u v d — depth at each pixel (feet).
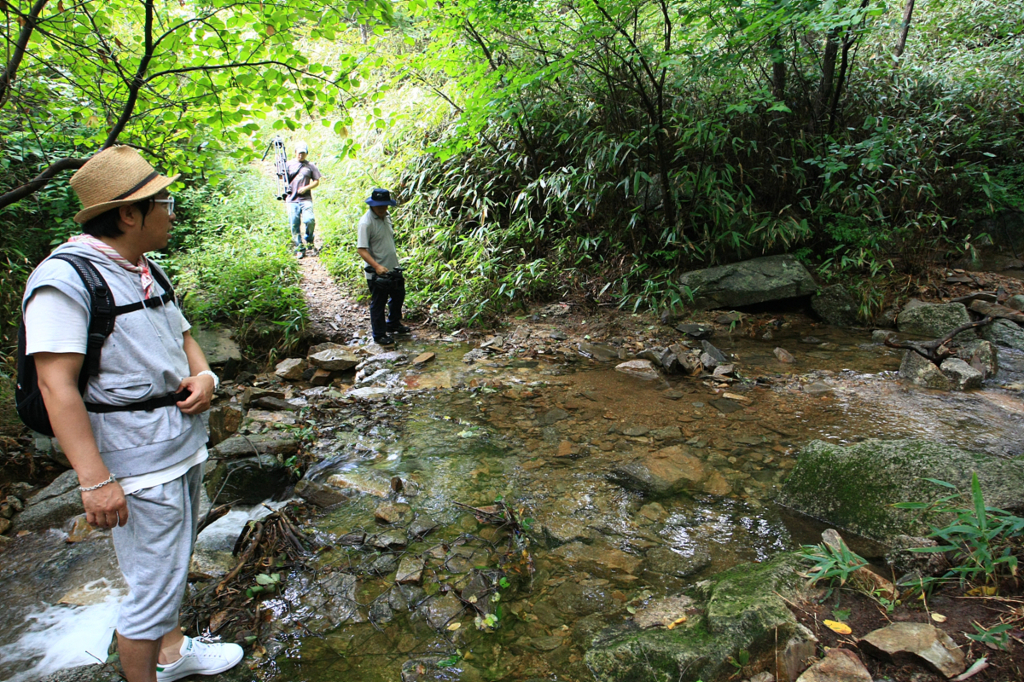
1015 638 5.95
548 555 8.69
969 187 22.89
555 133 25.16
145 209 5.38
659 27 22.74
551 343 19.35
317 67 11.53
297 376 16.75
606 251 23.75
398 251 25.32
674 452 11.77
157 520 5.57
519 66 24.14
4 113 13.52
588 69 23.40
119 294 5.28
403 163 28.78
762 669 6.17
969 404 13.70
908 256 22.00
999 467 8.48
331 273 25.62
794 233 21.24
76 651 7.26
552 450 12.10
